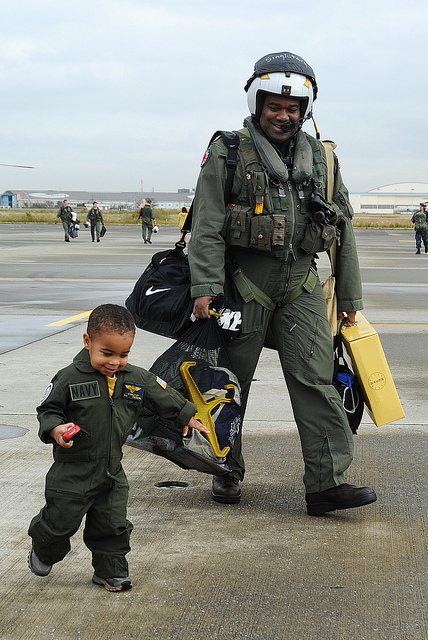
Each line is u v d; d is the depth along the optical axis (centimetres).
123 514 312
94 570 329
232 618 297
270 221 384
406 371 782
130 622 294
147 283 406
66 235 3381
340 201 418
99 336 286
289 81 377
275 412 625
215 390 380
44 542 305
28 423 576
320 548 363
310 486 403
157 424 373
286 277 398
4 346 881
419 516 406
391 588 323
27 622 293
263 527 390
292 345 405
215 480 430
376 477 469
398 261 2370
